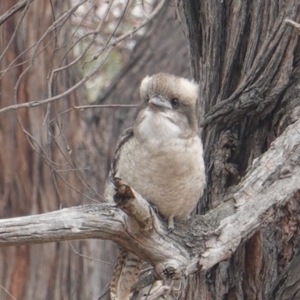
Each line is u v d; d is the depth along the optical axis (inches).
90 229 358.0
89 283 732.7
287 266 439.8
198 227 384.2
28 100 689.6
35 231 352.8
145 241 365.7
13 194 705.6
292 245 440.5
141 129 413.7
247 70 457.1
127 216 357.7
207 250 377.4
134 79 808.9
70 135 742.5
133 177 416.5
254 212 393.4
